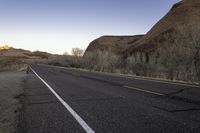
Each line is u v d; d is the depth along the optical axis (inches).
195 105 296.5
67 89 502.3
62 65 3235.7
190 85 532.1
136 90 457.4
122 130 199.5
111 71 1384.1
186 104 303.9
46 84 626.5
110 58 1647.4
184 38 855.7
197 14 2632.9
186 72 795.4
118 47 5438.0
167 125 210.1
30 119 247.6
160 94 395.5
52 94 429.7
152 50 2342.5
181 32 874.1
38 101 358.3
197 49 788.0
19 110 297.0
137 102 326.6
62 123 227.8
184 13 2842.0
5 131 208.2
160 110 271.9
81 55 3228.3
